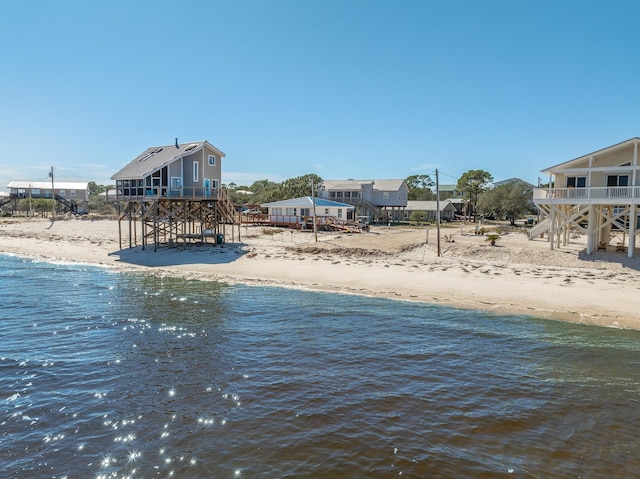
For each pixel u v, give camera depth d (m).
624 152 27.64
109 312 17.38
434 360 12.45
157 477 7.24
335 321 16.28
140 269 27.30
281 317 16.78
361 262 27.95
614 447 8.13
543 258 27.53
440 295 20.17
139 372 11.45
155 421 9.02
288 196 80.69
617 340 14.20
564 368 11.92
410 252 31.56
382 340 14.16
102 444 8.18
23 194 84.75
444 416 9.24
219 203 37.00
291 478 7.16
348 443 8.19
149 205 34.31
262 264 27.89
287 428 8.71
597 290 20.02
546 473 7.33
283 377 11.18
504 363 12.26
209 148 36.72
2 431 8.60
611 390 10.56
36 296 20.06
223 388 10.53
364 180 75.69
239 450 7.98
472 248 31.36
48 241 40.91
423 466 7.49
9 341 13.80
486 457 7.80
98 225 54.88
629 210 27.45
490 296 19.70
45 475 7.29
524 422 9.02
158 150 39.19
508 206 65.44
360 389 10.51
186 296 20.25
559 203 28.56
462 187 89.12
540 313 17.22
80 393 10.24
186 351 13.03
